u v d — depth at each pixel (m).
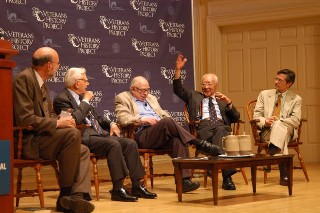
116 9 7.73
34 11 6.84
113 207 4.31
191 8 8.77
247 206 4.24
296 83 8.41
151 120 5.35
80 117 4.60
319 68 8.23
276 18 8.38
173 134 5.11
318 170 7.08
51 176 6.97
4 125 1.95
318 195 4.85
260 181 6.03
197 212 3.98
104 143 4.72
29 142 4.06
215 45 8.89
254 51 8.77
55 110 4.87
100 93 7.52
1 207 1.90
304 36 8.35
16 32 6.68
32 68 4.34
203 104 5.87
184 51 8.61
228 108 5.79
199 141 5.07
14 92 4.08
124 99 5.54
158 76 8.22
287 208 4.11
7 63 1.97
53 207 4.43
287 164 4.82
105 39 7.59
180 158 4.60
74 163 4.05
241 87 8.88
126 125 5.29
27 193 4.12
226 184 5.34
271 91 6.10
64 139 4.04
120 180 4.70
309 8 8.08
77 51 7.28
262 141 5.84
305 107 8.33
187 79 8.62
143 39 8.05
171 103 8.35
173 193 5.15
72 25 7.23
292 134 5.84
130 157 4.86
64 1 7.15
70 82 4.94
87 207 3.95
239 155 4.49
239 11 8.66
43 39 6.93
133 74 7.91
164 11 8.34
